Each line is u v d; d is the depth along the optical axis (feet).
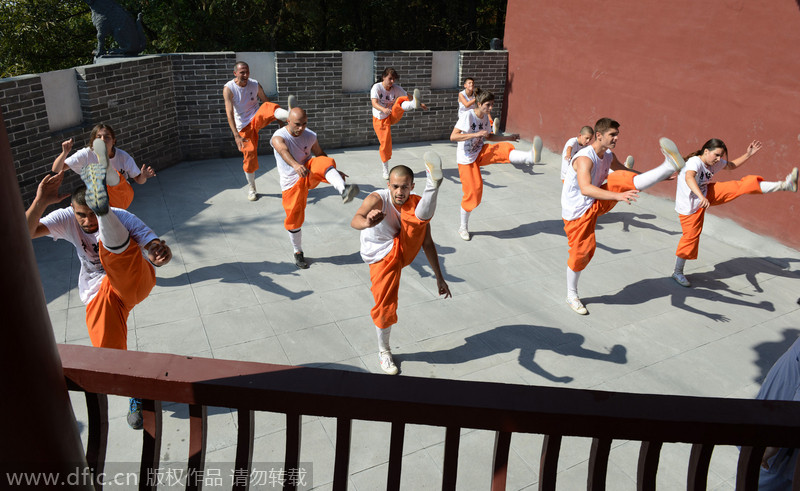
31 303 3.16
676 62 27.81
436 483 11.98
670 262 22.95
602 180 18.10
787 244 24.36
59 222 11.93
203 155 33.40
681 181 19.83
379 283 14.52
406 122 38.52
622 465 12.84
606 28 31.19
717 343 17.63
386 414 4.94
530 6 36.32
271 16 56.90
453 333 17.38
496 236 24.48
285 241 22.99
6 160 2.90
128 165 17.97
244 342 16.37
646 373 15.99
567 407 4.92
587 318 18.63
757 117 24.79
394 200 13.60
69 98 25.44
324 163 19.20
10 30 57.36
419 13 63.98
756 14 24.03
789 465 8.64
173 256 21.35
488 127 22.31
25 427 3.24
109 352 5.20
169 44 57.16
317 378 5.01
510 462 12.68
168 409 13.51
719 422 4.95
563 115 35.42
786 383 9.13
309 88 34.73
